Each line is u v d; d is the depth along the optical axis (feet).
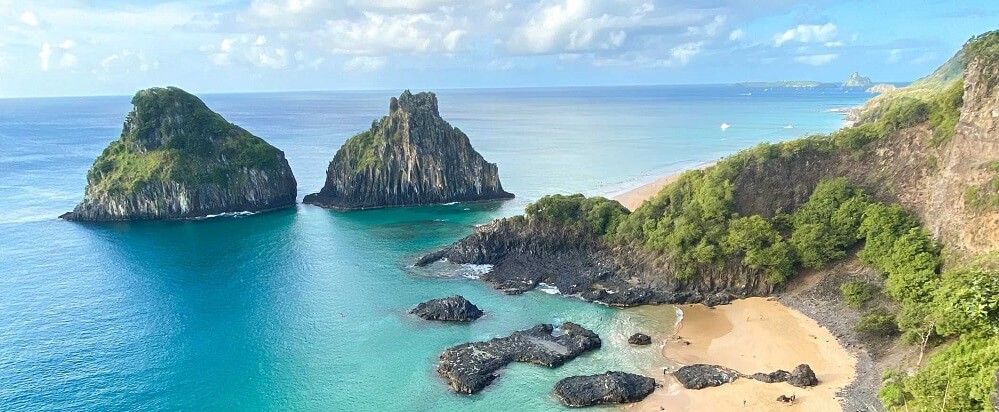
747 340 315.37
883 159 396.57
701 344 313.94
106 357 308.81
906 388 222.89
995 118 325.42
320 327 345.10
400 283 419.33
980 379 199.31
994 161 312.71
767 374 276.21
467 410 258.98
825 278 361.71
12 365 298.97
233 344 323.98
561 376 283.38
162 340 328.49
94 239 546.26
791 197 403.13
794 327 327.06
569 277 415.23
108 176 651.25
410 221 617.21
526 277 419.95
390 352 313.12
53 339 328.29
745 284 376.68
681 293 377.50
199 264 468.34
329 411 260.42
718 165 436.76
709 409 252.83
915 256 321.11
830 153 414.00
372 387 278.87
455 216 636.48
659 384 273.95
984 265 268.82
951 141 361.30
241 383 284.20
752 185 414.41
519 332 325.62
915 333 268.62
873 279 341.62
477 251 460.96
